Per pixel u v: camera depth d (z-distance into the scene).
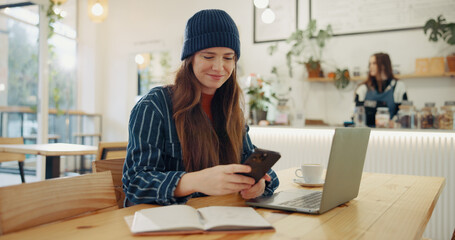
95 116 5.67
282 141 3.68
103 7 4.38
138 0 5.51
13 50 4.23
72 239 0.64
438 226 2.96
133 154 1.06
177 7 5.21
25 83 4.38
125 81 5.62
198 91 1.20
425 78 3.69
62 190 0.86
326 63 4.15
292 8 4.36
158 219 0.72
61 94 5.43
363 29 3.97
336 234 0.71
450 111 3.12
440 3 3.62
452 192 2.90
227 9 4.78
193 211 0.79
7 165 4.16
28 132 4.43
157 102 1.17
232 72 1.33
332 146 0.85
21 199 0.77
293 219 0.82
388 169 3.17
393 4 3.83
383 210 0.95
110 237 0.65
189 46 1.18
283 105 4.21
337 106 4.11
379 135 3.22
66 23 5.51
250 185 0.90
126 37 5.61
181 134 1.15
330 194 0.89
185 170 1.17
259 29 4.55
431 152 2.99
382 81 3.80
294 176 1.66
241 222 0.72
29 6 4.39
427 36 3.68
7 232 0.72
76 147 3.01
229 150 1.28
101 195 0.95
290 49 4.37
